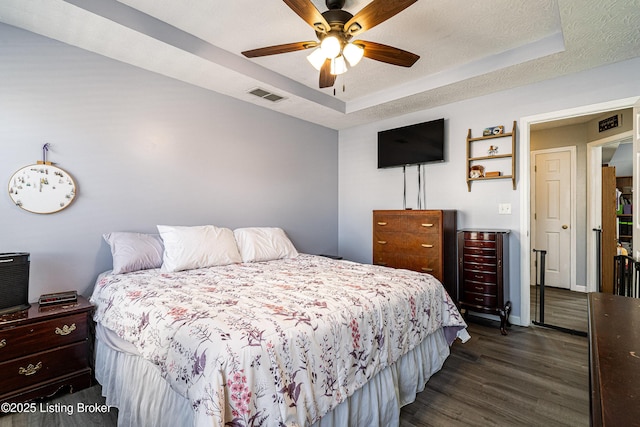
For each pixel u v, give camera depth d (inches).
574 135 170.4
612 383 24.4
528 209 117.9
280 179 148.5
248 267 99.1
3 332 66.0
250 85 116.4
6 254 74.2
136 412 56.9
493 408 68.8
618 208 186.1
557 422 63.8
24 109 82.0
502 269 111.5
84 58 91.4
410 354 72.9
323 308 56.6
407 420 65.4
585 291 165.6
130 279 80.0
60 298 79.5
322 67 85.2
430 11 81.0
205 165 120.3
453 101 133.4
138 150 102.7
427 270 126.1
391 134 152.9
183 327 49.0
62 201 87.7
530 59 96.7
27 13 74.6
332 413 52.3
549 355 94.1
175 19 85.9
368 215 167.9
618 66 98.6
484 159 126.1
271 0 77.6
